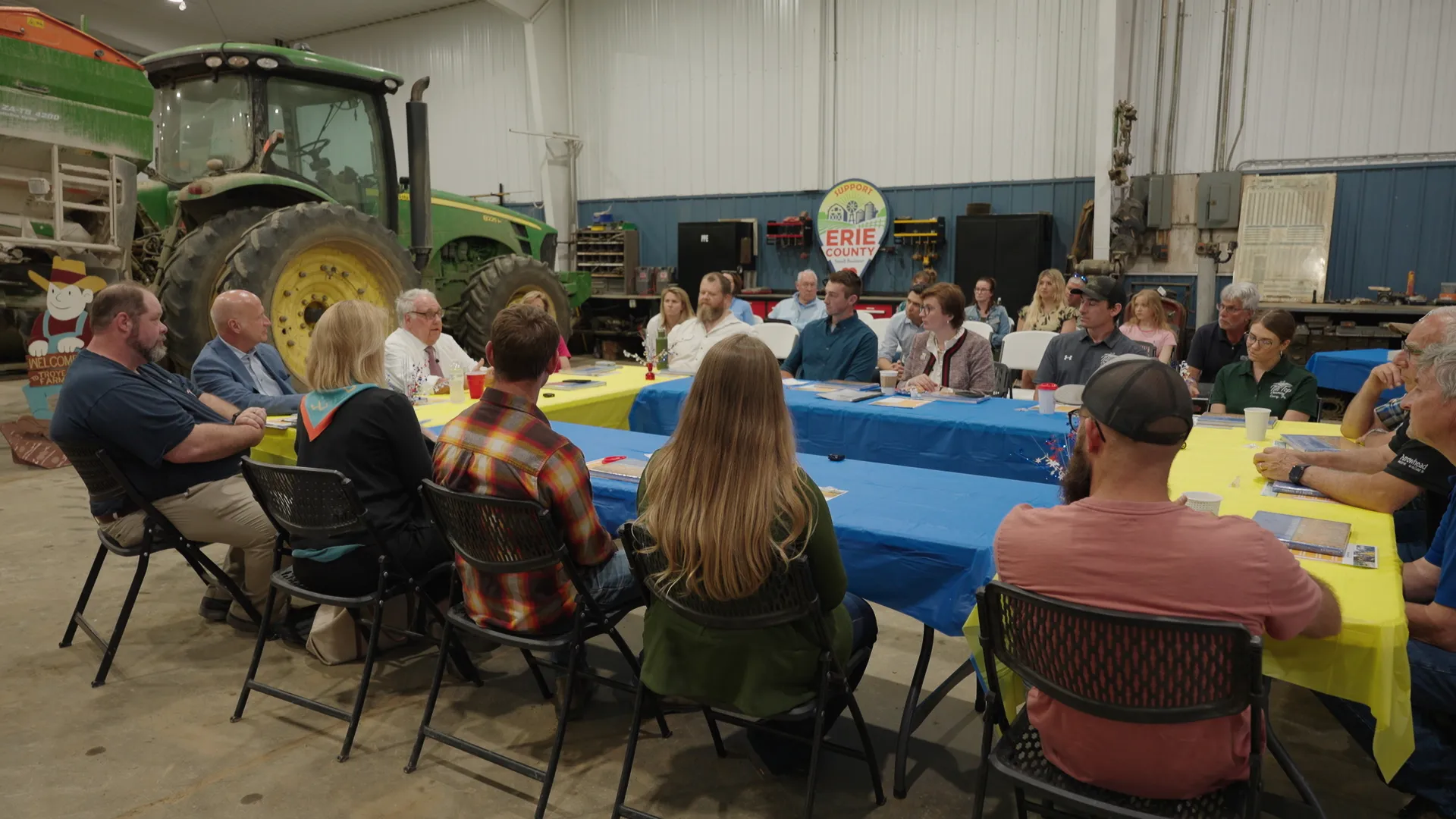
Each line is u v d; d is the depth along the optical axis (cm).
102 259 535
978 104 878
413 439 254
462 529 212
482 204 798
